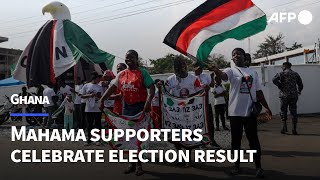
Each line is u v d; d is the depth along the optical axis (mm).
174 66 6602
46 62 15047
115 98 6887
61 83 14805
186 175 5926
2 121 15852
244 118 5699
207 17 7219
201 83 7395
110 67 15891
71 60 14930
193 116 6465
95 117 9281
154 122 6625
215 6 7238
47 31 15578
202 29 7180
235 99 5723
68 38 15547
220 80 5820
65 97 13508
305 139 9320
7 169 6613
